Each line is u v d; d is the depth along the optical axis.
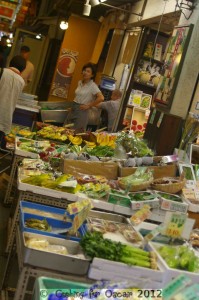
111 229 3.44
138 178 4.46
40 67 13.50
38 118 8.42
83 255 2.92
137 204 4.04
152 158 4.98
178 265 2.98
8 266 3.54
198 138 5.33
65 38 12.17
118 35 10.34
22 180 4.07
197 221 4.25
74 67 12.26
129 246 2.98
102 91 9.93
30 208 3.69
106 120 8.88
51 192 4.00
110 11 11.48
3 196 5.92
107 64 10.79
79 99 8.09
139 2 9.44
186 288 2.23
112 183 4.45
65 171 4.64
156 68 8.41
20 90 6.07
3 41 11.75
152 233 3.19
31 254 2.74
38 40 13.47
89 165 4.70
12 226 4.18
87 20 12.19
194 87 5.76
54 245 3.00
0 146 7.18
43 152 5.34
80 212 3.21
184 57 5.89
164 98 6.24
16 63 6.16
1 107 5.94
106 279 2.77
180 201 4.31
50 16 14.96
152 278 2.80
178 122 5.46
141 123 8.37
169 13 7.11
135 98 8.39
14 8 8.70
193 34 5.84
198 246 3.54
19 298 2.76
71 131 6.73
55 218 3.56
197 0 6.02
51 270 2.77
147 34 8.33
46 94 13.30
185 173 4.78
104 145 5.84
